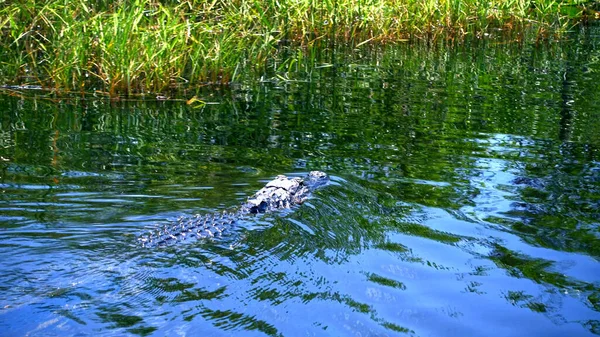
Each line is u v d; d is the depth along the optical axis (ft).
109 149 23.44
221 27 38.86
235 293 13.46
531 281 14.44
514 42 51.13
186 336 11.87
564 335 12.34
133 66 32.40
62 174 20.44
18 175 20.16
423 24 51.16
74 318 12.28
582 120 29.37
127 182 19.97
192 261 14.75
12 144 23.56
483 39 52.01
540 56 45.65
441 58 43.91
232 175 21.11
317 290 13.71
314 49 45.34
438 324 12.57
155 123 27.30
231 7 42.45
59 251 14.96
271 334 12.03
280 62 40.78
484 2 52.80
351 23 48.32
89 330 11.93
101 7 38.29
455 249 15.99
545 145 25.39
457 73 39.37
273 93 33.27
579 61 44.14
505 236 16.83
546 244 16.43
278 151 23.85
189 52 34.91
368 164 22.67
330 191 19.90
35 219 16.79
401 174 21.63
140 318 12.38
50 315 12.35
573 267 15.20
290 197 19.03
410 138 25.95
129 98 31.60
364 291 13.73
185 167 21.68
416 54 45.06
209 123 27.50
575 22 60.85
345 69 39.55
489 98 33.32
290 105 30.91
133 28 33.58
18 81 33.40
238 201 18.94
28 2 36.06
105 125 26.76
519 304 13.42
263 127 27.07
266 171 21.61
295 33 47.34
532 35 54.24
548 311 13.19
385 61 42.32
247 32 39.34
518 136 26.58
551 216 18.30
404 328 12.39
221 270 14.42
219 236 16.24
